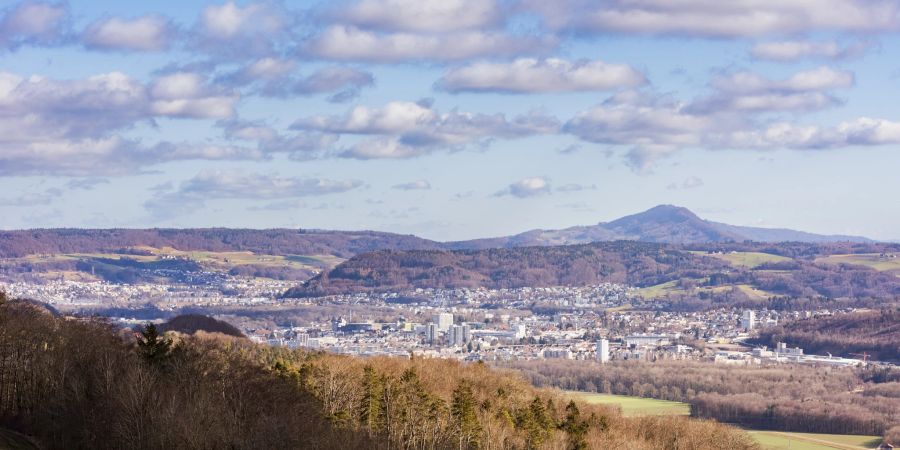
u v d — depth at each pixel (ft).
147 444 616.80
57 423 650.43
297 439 650.02
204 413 632.38
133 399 634.43
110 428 633.61
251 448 628.69
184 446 605.73
